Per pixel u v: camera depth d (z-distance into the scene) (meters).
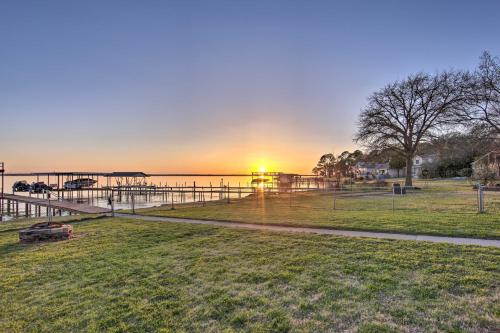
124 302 5.20
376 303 4.77
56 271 7.03
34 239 10.38
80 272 6.89
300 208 18.00
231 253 7.88
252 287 5.62
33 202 32.97
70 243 9.96
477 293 4.96
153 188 51.69
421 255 6.98
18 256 8.51
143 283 6.03
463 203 17.19
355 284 5.52
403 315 4.38
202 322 4.46
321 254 7.43
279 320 4.40
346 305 4.75
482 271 5.84
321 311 4.61
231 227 11.63
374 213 14.11
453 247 7.50
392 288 5.29
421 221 11.18
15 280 6.51
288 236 9.55
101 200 49.75
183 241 9.59
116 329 4.34
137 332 4.27
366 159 42.06
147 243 9.52
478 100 24.58
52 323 4.62
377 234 9.41
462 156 48.97
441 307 4.55
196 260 7.41
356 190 34.62
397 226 10.41
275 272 6.32
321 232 10.05
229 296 5.27
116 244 9.53
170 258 7.68
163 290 5.63
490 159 35.88
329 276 5.97
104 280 6.30
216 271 6.54
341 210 16.02
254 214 15.45
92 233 11.65
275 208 18.55
